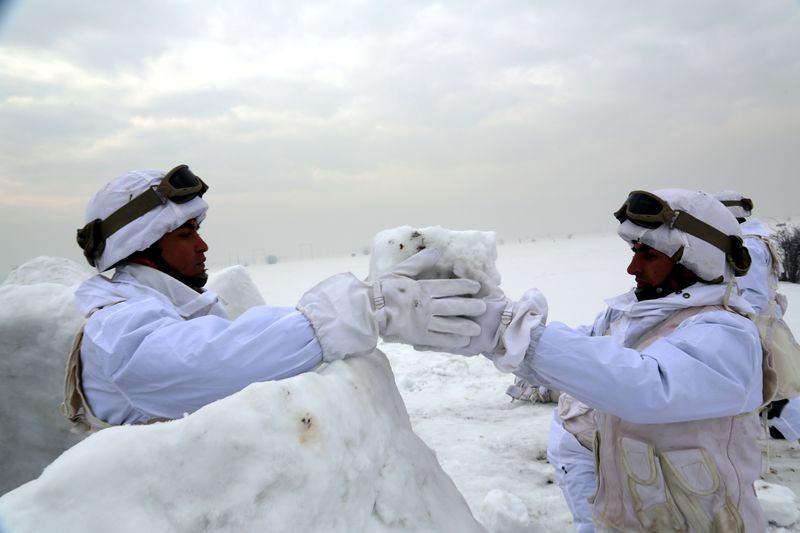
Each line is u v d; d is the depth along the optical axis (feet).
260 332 5.08
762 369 6.58
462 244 5.69
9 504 3.34
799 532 9.12
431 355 25.14
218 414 3.86
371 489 4.73
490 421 16.99
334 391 4.56
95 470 3.50
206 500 3.75
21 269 13.91
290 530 3.96
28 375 10.25
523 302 5.87
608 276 78.89
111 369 5.22
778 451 13.11
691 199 6.81
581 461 9.00
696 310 6.82
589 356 5.74
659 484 6.48
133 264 6.37
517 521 8.35
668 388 5.82
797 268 48.67
